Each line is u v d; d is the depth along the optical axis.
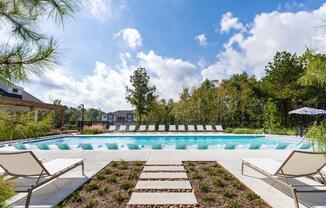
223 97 27.64
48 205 3.48
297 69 24.16
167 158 7.43
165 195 3.87
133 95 31.47
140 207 3.40
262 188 4.34
